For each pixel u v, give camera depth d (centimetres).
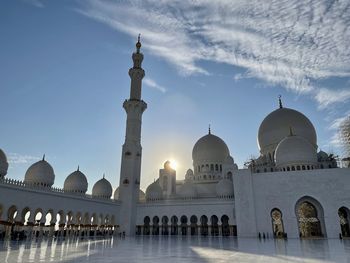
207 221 6056
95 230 5422
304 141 5944
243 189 5650
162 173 7606
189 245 2766
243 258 1548
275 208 5406
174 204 6331
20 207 4006
